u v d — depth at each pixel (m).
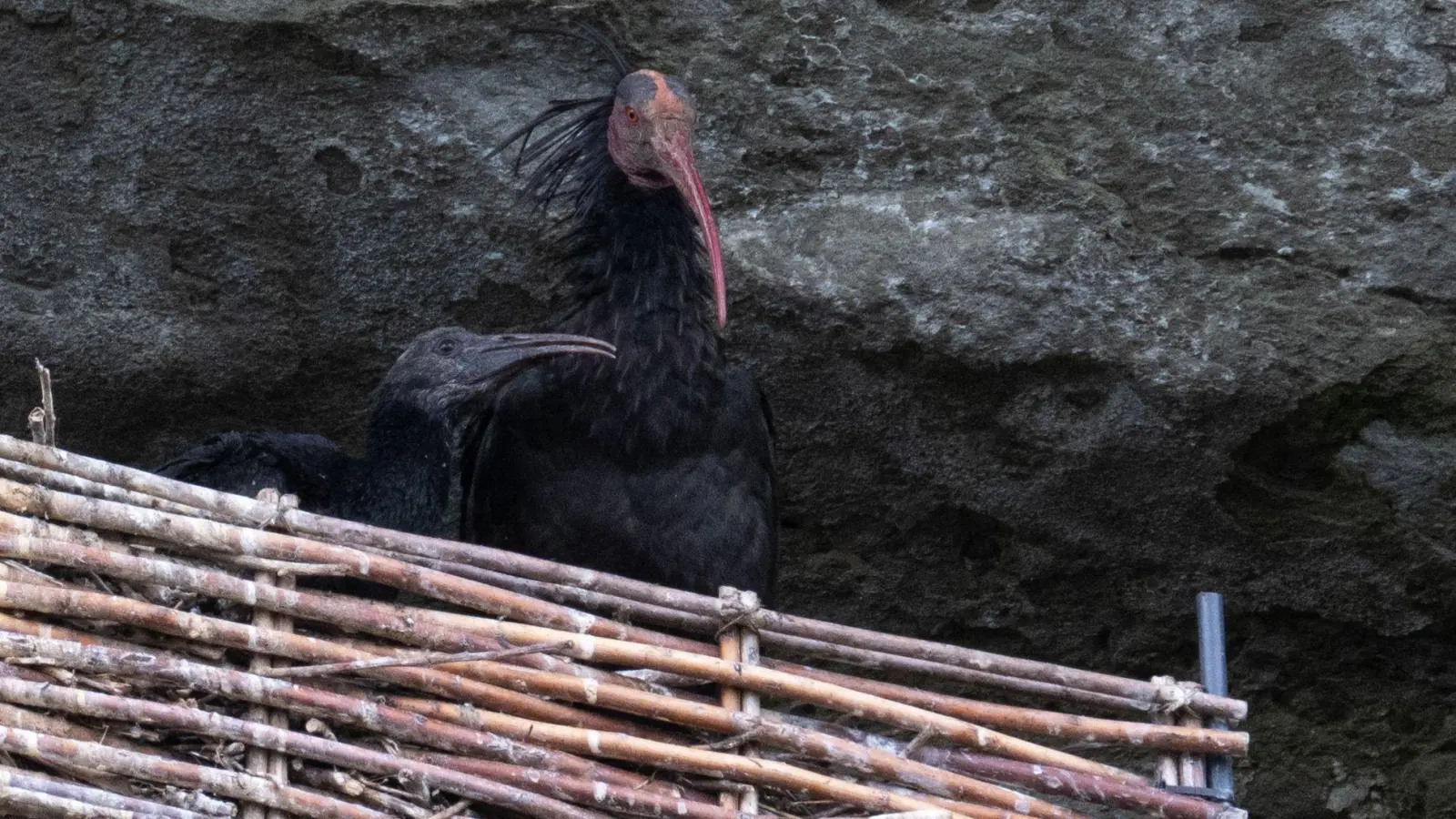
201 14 11.04
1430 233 11.17
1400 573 11.52
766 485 10.71
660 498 10.37
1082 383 11.27
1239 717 8.46
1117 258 11.22
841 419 11.52
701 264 10.88
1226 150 11.37
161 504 7.75
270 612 7.71
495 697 7.88
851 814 8.16
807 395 11.46
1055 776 8.30
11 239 11.14
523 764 7.84
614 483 10.38
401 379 10.04
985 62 11.52
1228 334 11.10
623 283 10.46
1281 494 11.44
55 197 11.15
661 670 8.01
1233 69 11.46
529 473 10.48
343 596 7.93
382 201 11.32
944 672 8.40
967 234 11.27
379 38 11.20
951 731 8.20
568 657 8.00
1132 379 11.16
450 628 7.88
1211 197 11.30
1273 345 11.07
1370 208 11.23
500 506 10.63
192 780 7.30
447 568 8.05
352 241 11.38
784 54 11.51
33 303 11.14
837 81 11.50
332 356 11.50
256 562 7.71
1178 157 11.38
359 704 7.67
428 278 11.46
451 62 11.32
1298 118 11.38
